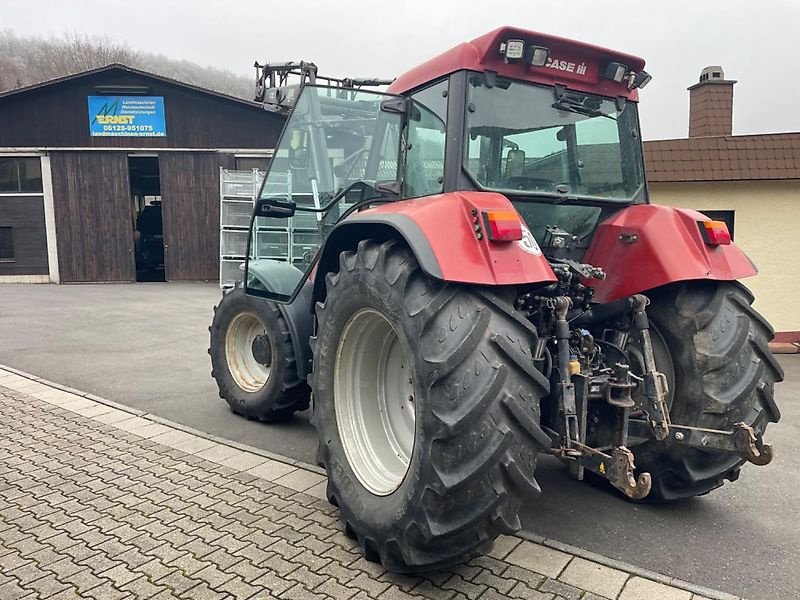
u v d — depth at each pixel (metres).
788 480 3.96
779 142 8.71
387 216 2.79
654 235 3.17
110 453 4.17
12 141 16.39
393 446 3.17
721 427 3.12
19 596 2.55
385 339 3.20
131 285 16.31
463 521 2.42
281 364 4.52
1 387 5.81
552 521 3.32
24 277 16.81
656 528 3.25
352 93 3.82
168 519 3.23
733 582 2.74
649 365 2.99
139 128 16.73
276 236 4.53
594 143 3.39
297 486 3.66
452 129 3.00
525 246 2.61
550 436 2.76
